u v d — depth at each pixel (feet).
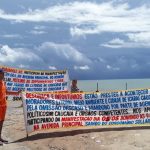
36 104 44.06
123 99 46.32
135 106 46.16
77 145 39.24
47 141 41.11
